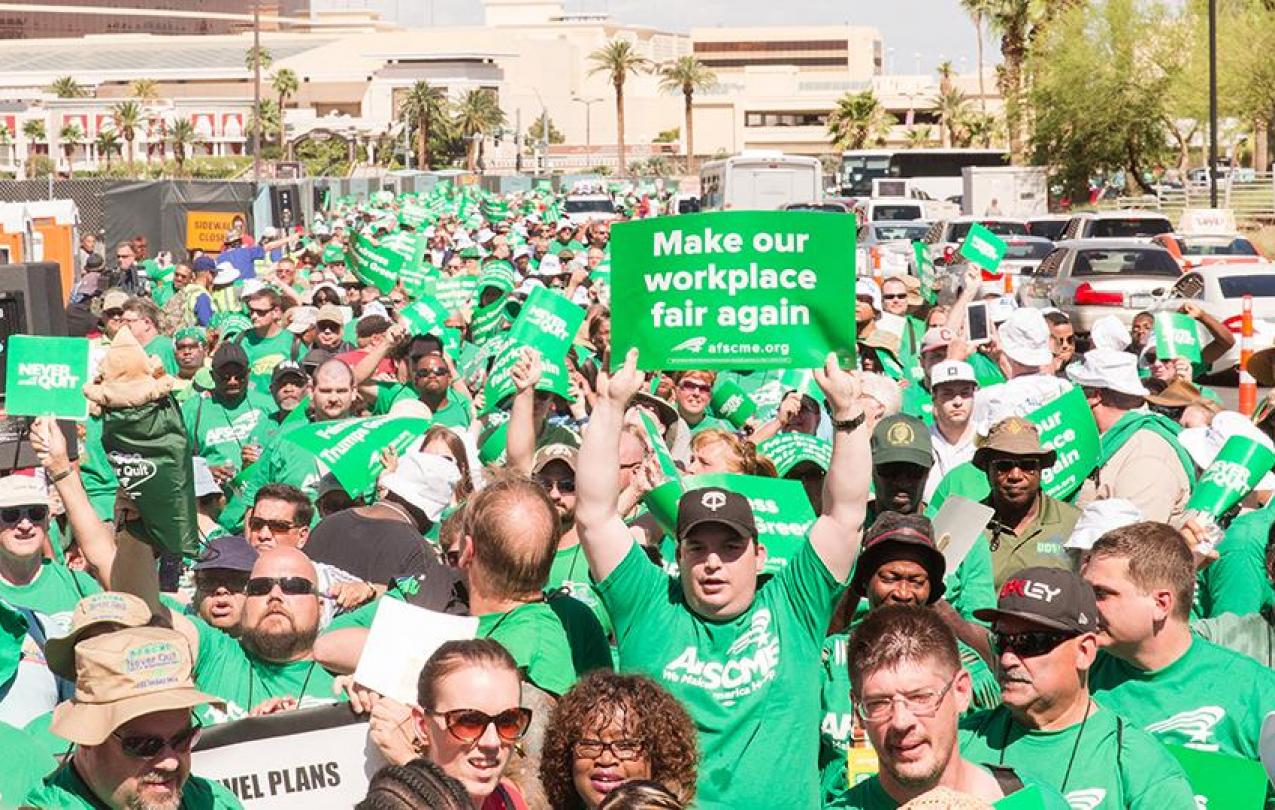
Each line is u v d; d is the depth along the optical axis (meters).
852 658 5.90
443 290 22.98
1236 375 29.00
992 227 47.56
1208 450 10.91
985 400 12.60
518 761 6.38
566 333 11.00
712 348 7.49
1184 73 76.00
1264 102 73.38
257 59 72.56
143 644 5.71
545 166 163.25
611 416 6.98
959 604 8.36
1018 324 14.16
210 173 171.50
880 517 7.35
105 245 45.91
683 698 6.79
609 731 5.93
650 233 7.52
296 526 9.36
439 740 5.90
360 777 6.58
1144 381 14.10
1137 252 36.59
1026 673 6.32
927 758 5.79
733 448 9.46
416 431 10.75
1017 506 9.35
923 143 170.62
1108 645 7.01
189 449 7.37
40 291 10.26
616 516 6.97
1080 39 78.81
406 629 6.39
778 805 6.75
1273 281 31.41
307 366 15.09
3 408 9.82
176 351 16.44
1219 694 6.96
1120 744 6.34
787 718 6.79
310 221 54.41
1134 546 6.95
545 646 6.87
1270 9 74.94
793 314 7.43
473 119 190.25
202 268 29.89
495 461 11.20
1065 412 10.55
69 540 10.68
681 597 7.00
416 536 9.23
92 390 7.19
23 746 6.36
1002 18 94.88
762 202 63.69
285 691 7.28
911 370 16.59
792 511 8.09
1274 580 8.11
